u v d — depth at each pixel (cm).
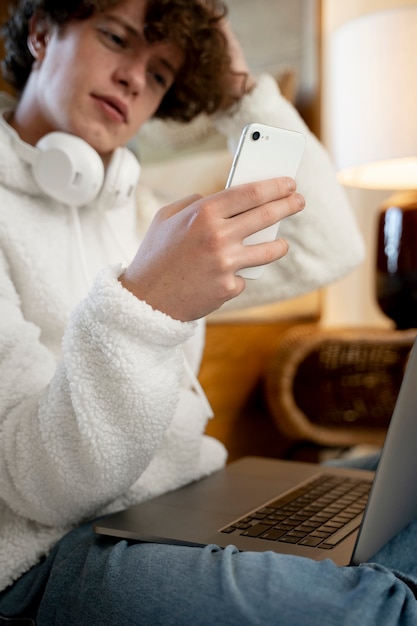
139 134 190
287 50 215
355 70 188
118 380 69
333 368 194
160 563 66
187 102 118
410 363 60
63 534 82
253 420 202
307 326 220
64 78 96
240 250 67
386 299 200
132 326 67
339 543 71
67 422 72
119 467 73
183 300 67
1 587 78
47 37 101
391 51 182
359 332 191
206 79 111
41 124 101
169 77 105
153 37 98
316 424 197
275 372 191
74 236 97
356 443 193
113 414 70
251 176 71
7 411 77
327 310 237
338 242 125
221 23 115
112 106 98
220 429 189
